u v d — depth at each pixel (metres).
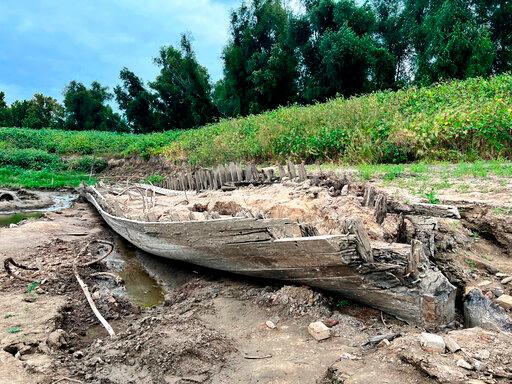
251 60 31.44
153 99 43.62
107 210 11.32
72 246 9.12
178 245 6.46
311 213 6.44
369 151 12.49
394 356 3.30
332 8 29.30
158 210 9.83
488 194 6.78
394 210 5.51
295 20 30.66
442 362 3.00
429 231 5.24
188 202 10.20
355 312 4.58
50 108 58.06
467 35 21.08
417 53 26.77
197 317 4.98
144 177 23.34
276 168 13.91
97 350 4.39
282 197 7.54
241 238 5.19
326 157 13.97
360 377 3.09
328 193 6.91
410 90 16.58
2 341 4.59
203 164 19.27
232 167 10.76
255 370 3.65
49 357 4.28
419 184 8.12
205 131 24.62
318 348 3.91
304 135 15.09
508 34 24.44
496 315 3.93
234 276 6.18
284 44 31.27
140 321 5.07
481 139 11.00
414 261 4.08
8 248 8.71
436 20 22.70
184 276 7.01
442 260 5.14
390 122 13.09
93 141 32.12
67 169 27.33
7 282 6.59
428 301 3.96
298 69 32.00
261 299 5.14
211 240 5.67
